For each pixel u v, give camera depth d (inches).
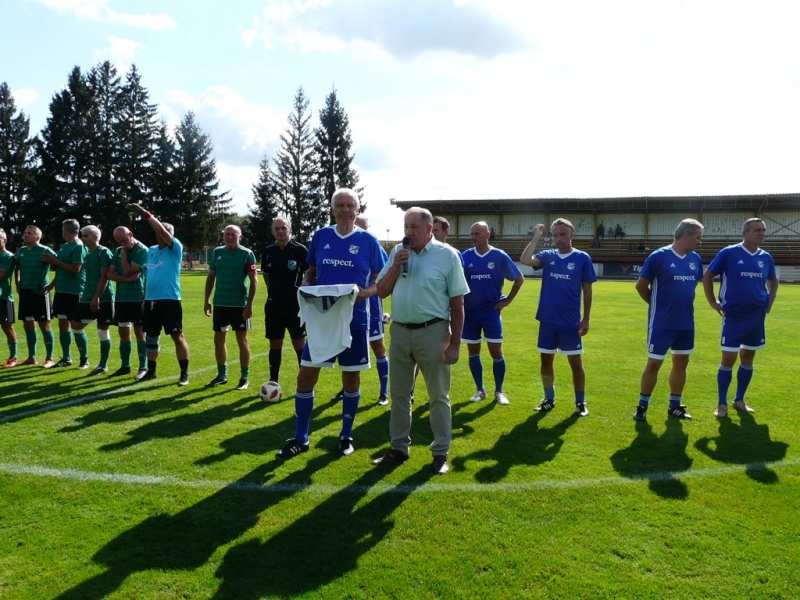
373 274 183.2
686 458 167.9
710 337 432.1
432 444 158.9
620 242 1679.4
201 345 383.6
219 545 115.1
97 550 112.5
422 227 152.8
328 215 2233.0
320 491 141.7
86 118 2047.2
